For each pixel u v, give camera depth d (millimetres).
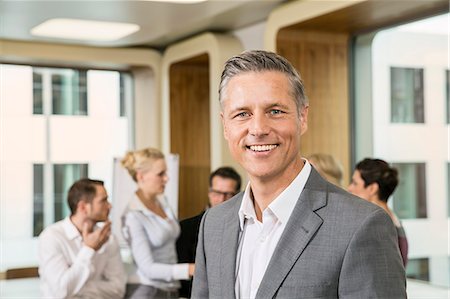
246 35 6766
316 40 5723
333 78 5785
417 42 5125
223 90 1502
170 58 7633
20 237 7965
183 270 3705
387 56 5465
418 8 4910
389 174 3592
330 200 1487
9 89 7992
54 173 8164
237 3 5812
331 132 5777
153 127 8016
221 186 4117
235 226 1625
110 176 8391
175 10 6086
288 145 1462
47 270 3539
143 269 3770
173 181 5051
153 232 3834
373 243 1396
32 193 8055
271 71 1455
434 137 4945
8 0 5656
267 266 1482
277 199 1500
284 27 5562
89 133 8320
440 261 4883
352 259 1390
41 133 8117
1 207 7914
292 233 1474
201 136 7957
